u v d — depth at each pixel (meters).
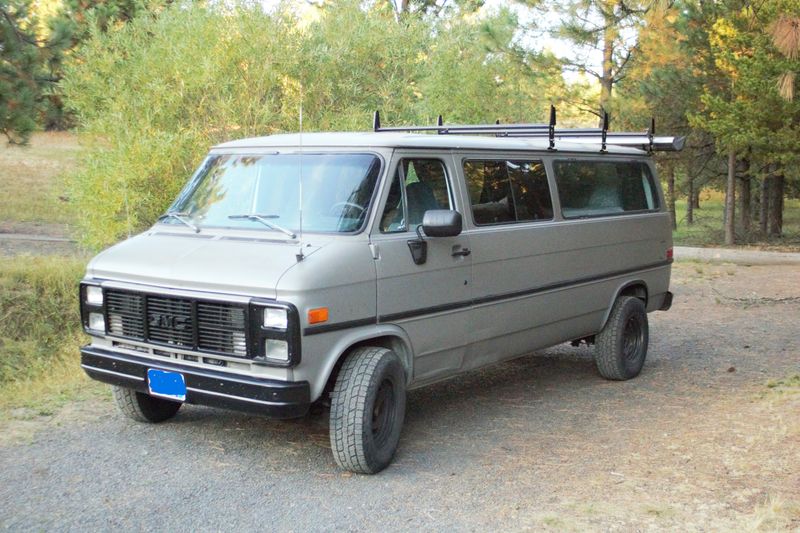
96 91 10.89
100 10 15.95
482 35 18.55
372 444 5.23
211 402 5.07
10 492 4.88
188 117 11.09
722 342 9.95
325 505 4.81
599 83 23.25
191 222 5.92
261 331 4.88
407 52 12.55
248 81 10.95
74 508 4.68
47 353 10.52
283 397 4.86
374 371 5.20
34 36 14.63
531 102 17.75
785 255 19.92
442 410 6.93
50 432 5.98
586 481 5.22
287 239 5.40
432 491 5.05
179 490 4.99
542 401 7.23
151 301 5.30
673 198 29.44
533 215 6.83
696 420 6.57
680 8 21.52
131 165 10.10
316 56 11.38
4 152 30.17
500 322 6.44
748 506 4.76
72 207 11.23
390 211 5.57
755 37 19.44
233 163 6.18
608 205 7.80
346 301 5.12
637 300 8.05
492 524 4.56
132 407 6.08
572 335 7.43
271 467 5.43
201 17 10.77
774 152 20.73
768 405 6.86
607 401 7.23
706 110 22.52
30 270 12.13
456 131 7.74
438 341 5.88
